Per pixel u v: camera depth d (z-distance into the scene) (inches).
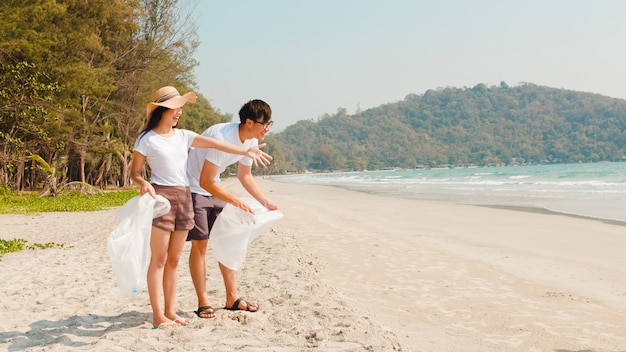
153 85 1535.4
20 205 892.0
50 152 1365.7
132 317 180.7
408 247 422.3
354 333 157.6
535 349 173.2
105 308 201.6
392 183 2522.1
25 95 956.0
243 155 168.1
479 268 330.3
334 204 1037.8
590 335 189.3
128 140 1827.0
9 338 159.9
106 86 1250.0
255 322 169.9
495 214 733.9
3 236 488.7
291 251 347.6
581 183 1669.5
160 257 163.2
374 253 388.5
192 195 172.9
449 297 251.1
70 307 204.7
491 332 192.9
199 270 178.5
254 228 180.4
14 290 240.1
